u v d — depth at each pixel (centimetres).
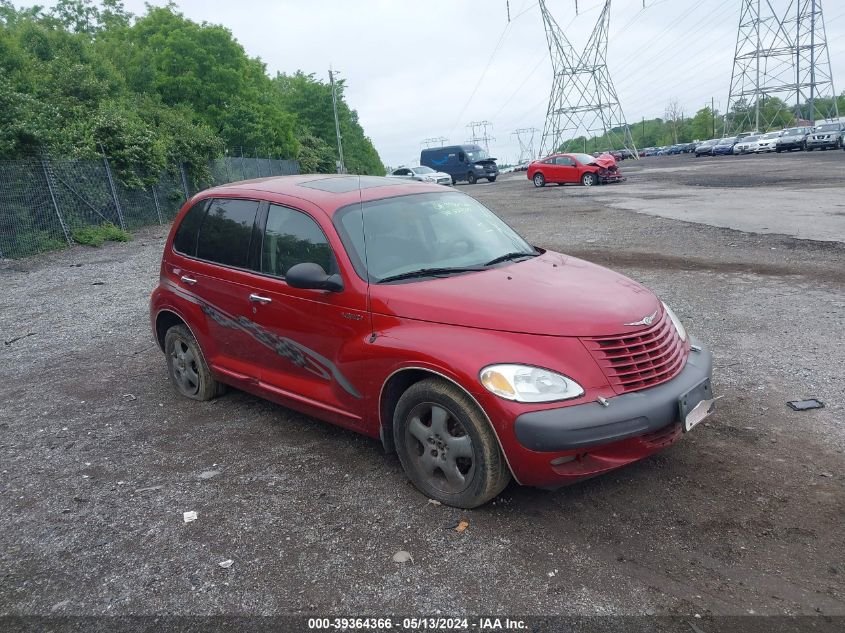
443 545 342
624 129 8938
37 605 318
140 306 1011
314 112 7069
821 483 380
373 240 435
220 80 4122
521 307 363
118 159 2266
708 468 404
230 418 535
